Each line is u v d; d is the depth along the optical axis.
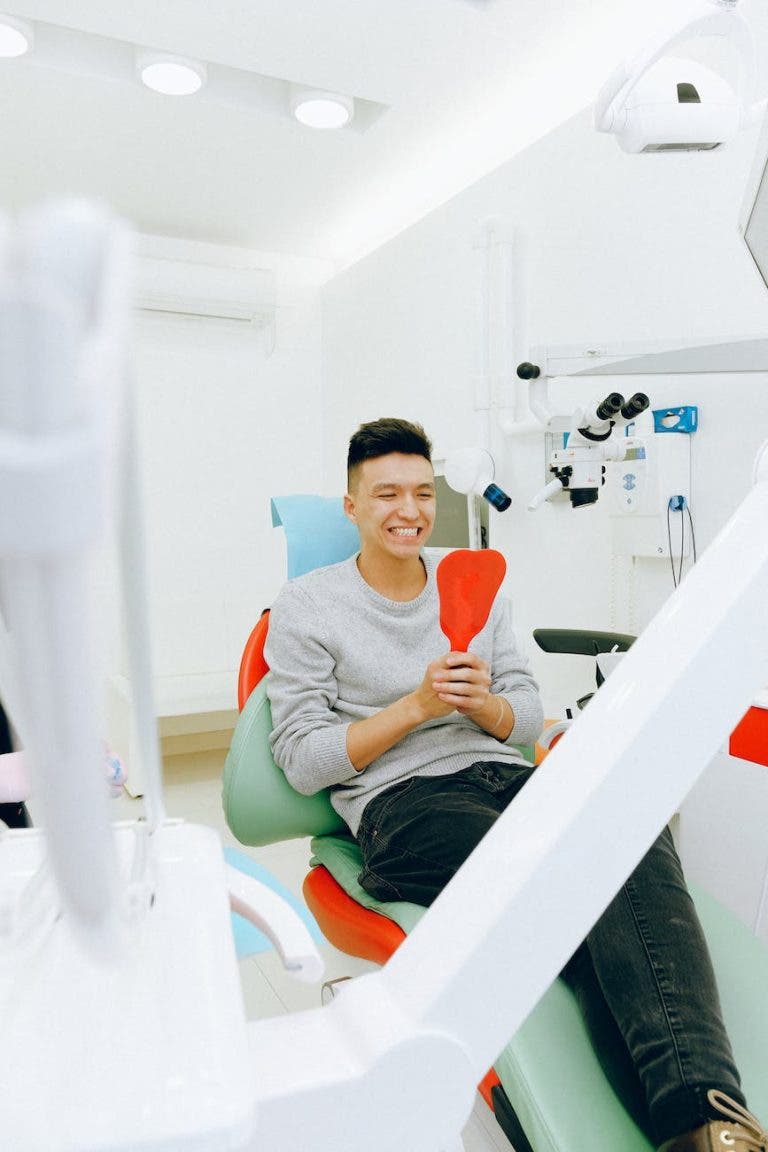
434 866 1.23
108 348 0.15
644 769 0.36
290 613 1.56
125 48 2.72
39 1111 0.26
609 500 2.54
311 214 3.93
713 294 2.28
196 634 4.18
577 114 2.71
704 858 1.84
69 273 0.15
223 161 3.37
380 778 1.45
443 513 3.33
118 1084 0.27
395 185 3.63
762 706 1.56
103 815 0.19
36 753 0.18
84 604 0.16
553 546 2.69
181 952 0.34
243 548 4.31
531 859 0.35
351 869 1.44
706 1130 0.76
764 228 1.06
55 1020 0.30
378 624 1.56
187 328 4.14
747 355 1.61
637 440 2.36
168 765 3.84
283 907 0.47
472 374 3.29
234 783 1.49
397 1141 0.32
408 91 2.87
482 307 2.84
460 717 1.54
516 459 2.68
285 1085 0.31
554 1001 1.01
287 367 4.44
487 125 3.13
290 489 4.45
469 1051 0.34
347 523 1.81
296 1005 1.79
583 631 2.07
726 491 2.21
